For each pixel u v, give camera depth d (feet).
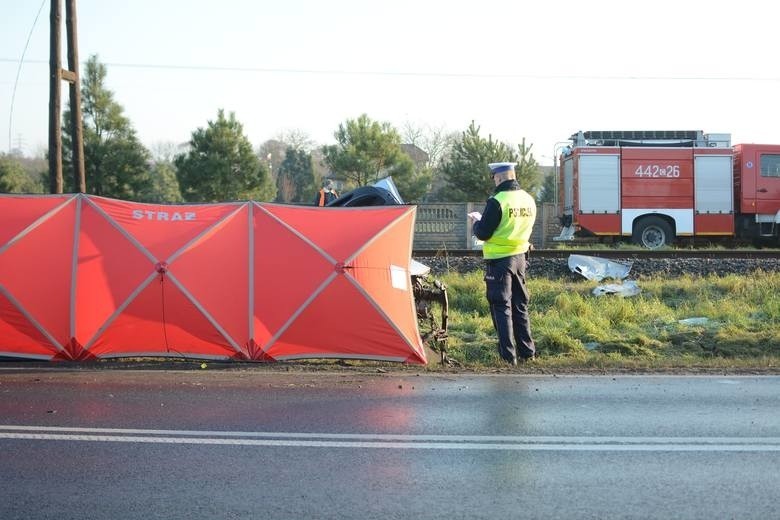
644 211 109.70
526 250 42.65
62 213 40.01
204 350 39.75
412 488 22.29
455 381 36.99
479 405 32.09
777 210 110.73
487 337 48.52
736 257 83.51
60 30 73.72
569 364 41.73
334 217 40.75
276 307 39.65
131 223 40.29
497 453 25.61
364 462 24.54
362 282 39.55
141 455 24.99
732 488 22.49
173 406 31.32
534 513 20.51
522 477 23.29
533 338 47.32
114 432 27.45
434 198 188.44
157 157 301.43
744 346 46.57
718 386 36.32
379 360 40.01
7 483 22.39
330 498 21.44
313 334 39.58
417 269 43.32
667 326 52.21
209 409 30.89
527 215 42.06
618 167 109.91
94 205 40.29
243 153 149.28
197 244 40.01
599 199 110.11
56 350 39.40
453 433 27.84
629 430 28.45
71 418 29.25
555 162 124.67
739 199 111.65
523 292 42.73
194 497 21.44
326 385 35.73
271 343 39.47
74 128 77.51
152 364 40.14
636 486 22.61
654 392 34.88
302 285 39.58
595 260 73.00
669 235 110.01
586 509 20.81
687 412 31.19
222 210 41.01
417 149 286.25
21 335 39.29
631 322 53.78
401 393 34.17
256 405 31.63
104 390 34.17
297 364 40.22
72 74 75.92
